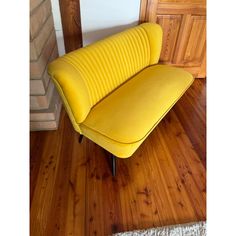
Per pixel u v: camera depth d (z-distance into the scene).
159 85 1.42
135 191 1.28
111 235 1.09
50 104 1.53
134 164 1.43
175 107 1.95
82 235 1.09
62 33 1.71
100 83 1.31
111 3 1.61
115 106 1.27
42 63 1.33
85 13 1.62
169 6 1.73
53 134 1.62
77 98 1.07
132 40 1.50
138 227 1.12
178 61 2.16
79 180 1.33
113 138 1.08
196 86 2.23
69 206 1.20
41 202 1.22
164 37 1.95
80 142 1.56
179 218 1.17
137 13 1.71
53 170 1.38
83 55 1.22
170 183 1.33
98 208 1.20
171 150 1.54
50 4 1.53
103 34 1.77
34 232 1.10
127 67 1.50
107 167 1.41
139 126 1.13
